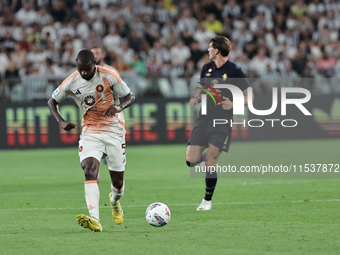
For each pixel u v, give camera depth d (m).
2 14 50.38
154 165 32.16
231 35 56.34
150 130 44.03
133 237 12.95
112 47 50.84
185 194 21.27
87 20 52.31
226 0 59.91
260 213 16.42
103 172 29.53
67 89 14.08
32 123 41.81
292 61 52.19
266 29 57.84
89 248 11.75
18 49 46.56
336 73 50.28
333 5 63.66
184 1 59.25
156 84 44.41
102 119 14.16
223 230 13.77
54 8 52.41
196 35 55.12
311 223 14.62
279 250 11.44
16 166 32.47
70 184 24.75
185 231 13.68
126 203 19.02
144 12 56.09
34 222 15.30
